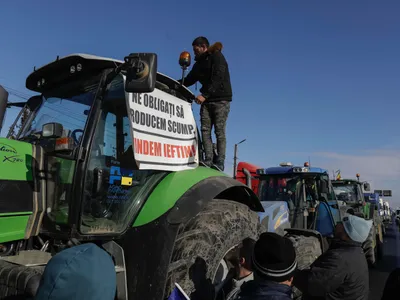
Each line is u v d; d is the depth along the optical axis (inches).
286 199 290.4
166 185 114.3
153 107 120.5
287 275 74.2
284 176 303.1
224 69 153.2
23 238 101.0
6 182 97.9
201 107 161.3
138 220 104.7
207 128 158.9
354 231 111.7
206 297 99.0
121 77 114.0
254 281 76.2
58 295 49.0
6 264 88.1
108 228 104.6
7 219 97.4
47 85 130.0
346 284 107.1
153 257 97.0
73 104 119.8
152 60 95.7
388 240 629.0
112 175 109.7
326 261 110.4
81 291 49.6
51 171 108.9
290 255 76.1
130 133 110.7
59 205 104.4
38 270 84.0
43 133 106.7
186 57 140.2
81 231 99.7
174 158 125.9
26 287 77.4
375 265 359.6
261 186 310.2
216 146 158.6
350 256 108.7
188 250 99.9
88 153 103.3
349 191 480.4
